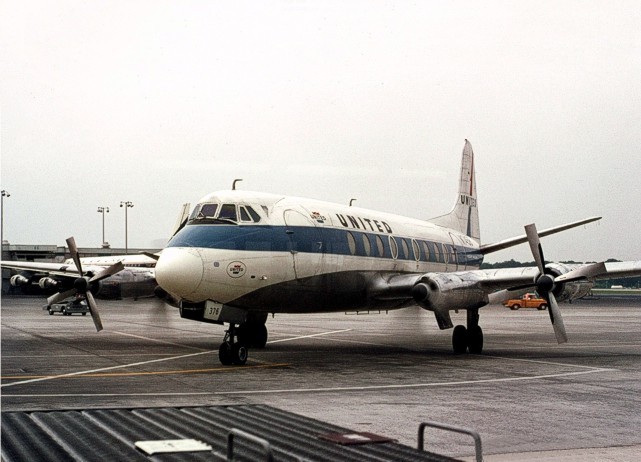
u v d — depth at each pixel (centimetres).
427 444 981
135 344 2603
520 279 2131
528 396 1397
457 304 2128
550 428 1088
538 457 910
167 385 1503
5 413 649
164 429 577
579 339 3103
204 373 1725
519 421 1141
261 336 2472
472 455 921
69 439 541
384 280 2302
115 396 1346
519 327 4059
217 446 518
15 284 4534
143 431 570
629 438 1022
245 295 1881
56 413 648
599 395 1415
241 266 1850
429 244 2697
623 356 2262
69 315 4941
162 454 487
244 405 698
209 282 1800
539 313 6494
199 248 1814
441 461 480
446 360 2097
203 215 1914
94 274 2480
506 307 7912
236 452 499
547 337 3212
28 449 511
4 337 2903
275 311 2038
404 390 1465
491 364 1992
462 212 3341
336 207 2264
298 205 2091
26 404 1245
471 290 2156
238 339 1969
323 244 2070
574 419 1161
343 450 511
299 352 2338
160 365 1902
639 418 1171
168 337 3009
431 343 2825
